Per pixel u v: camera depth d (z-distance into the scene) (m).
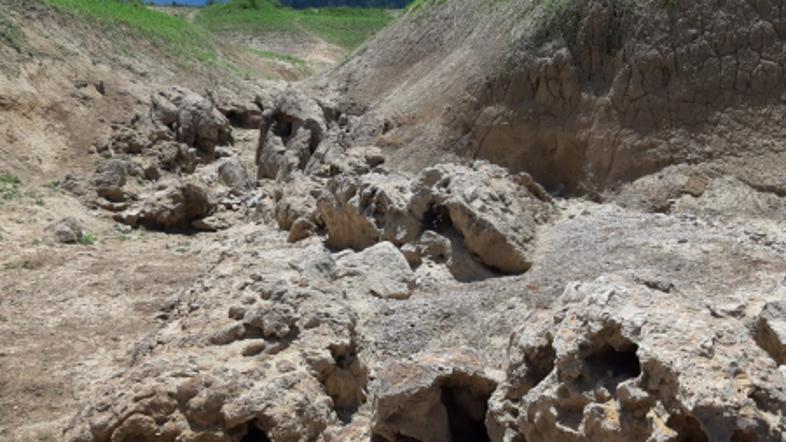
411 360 7.21
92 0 33.97
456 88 20.61
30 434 8.17
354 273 11.42
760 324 7.46
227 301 9.29
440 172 13.34
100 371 9.77
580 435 5.52
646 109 17.38
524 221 12.98
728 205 15.71
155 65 30.94
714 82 17.11
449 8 25.33
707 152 16.62
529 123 18.72
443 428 6.89
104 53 28.84
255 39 58.09
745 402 4.79
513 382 6.51
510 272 11.91
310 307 8.63
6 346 10.52
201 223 19.12
